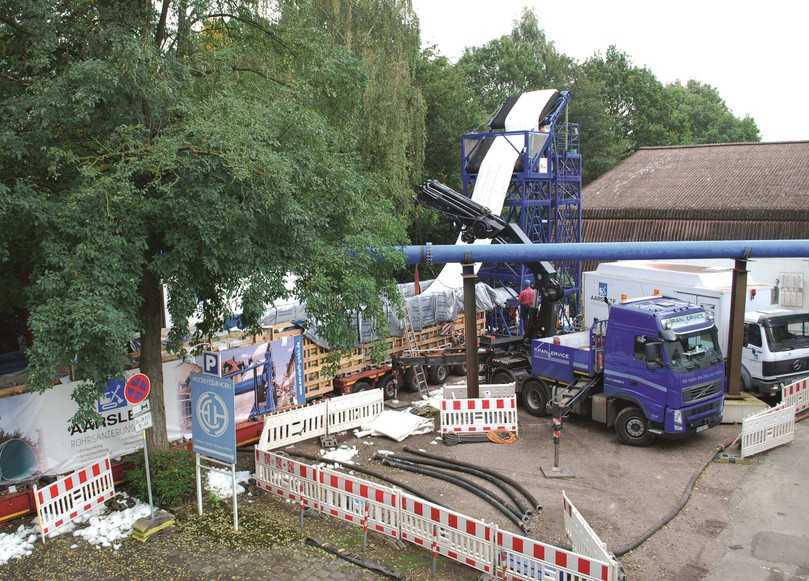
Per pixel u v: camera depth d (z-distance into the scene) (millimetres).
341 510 10297
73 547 9836
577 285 28484
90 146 9859
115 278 8734
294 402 15391
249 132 9414
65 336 8297
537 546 8141
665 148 36719
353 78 12727
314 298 11102
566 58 52250
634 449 13758
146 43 9594
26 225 8984
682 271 17891
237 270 9938
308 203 11414
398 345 18203
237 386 14141
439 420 15656
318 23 22094
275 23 12836
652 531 10117
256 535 10133
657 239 28969
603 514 10766
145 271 10922
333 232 12344
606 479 12203
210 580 8891
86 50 9617
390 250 12672
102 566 9305
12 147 8688
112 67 8898
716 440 14164
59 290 8609
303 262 11164
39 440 11086
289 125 10984
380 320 12328
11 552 9664
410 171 29891
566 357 15367
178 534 10188
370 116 26078
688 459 13109
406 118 27875
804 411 15797
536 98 26844
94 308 8312
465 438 14344
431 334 19484
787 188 27984
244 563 9320
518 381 16688
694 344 13484
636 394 13727
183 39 11234
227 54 11539
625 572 8977
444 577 8898
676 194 30469
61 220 8656
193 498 11336
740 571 8984
